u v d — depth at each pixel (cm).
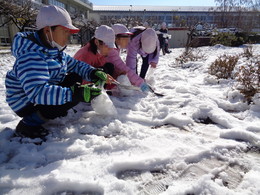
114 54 283
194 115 223
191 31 1248
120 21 1995
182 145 161
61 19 155
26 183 121
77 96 159
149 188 122
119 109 233
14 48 158
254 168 139
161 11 3922
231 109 252
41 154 150
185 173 134
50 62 163
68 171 130
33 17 1048
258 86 271
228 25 1914
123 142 163
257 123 203
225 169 138
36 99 148
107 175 129
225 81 367
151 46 321
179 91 312
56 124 200
